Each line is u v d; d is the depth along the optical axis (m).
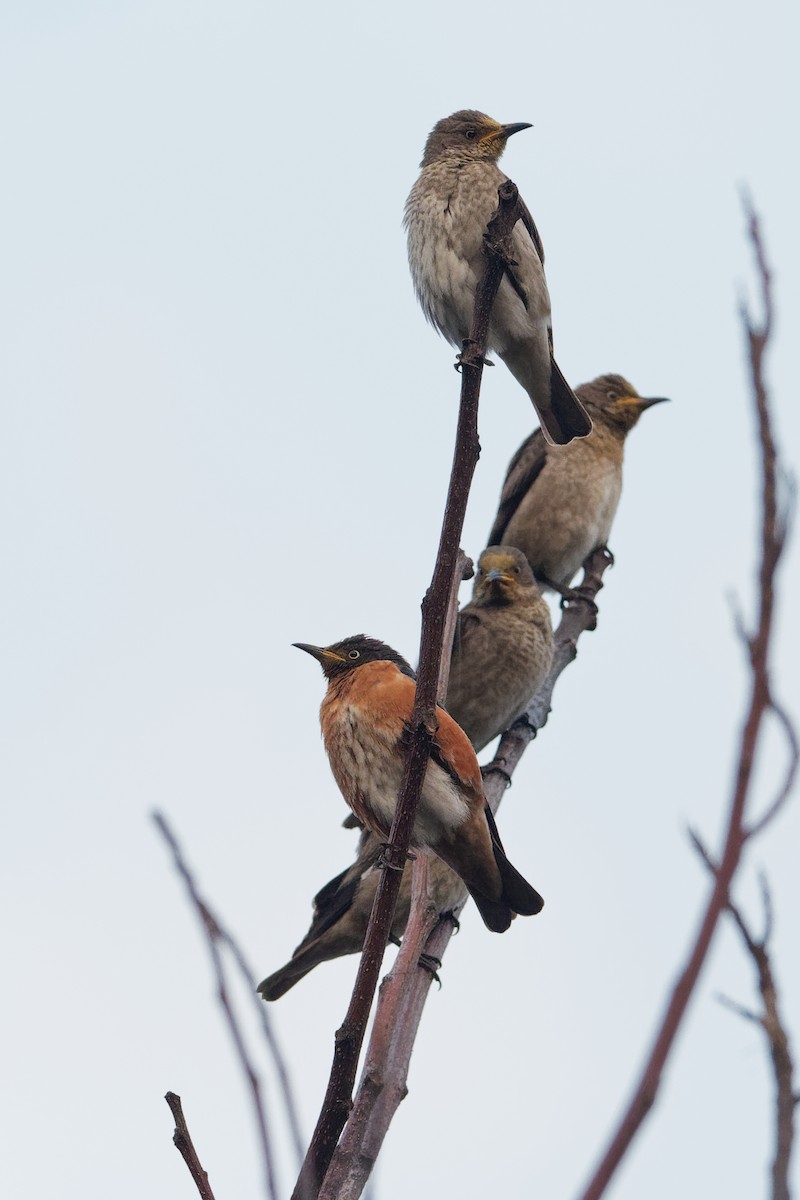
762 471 3.35
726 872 3.23
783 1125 3.44
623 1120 3.16
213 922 4.41
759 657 3.31
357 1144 6.53
